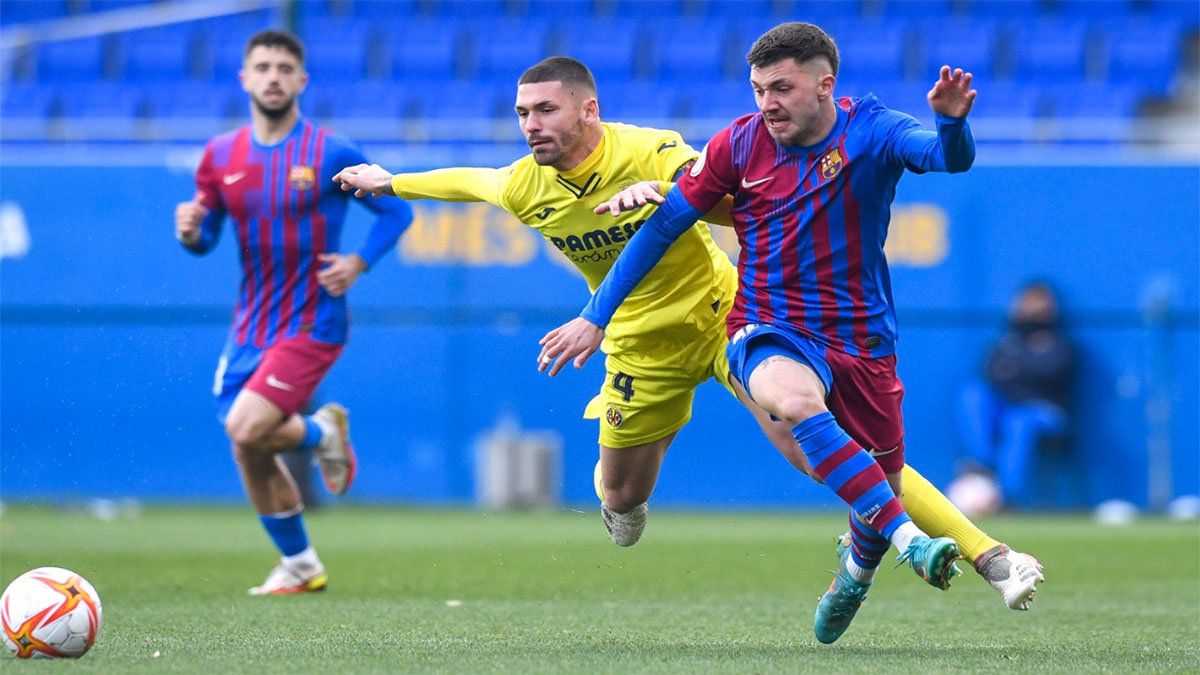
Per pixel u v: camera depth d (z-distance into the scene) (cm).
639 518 2197
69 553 3189
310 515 4675
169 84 6488
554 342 1747
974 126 5600
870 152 1647
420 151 5422
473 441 5062
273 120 2561
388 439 5078
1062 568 2973
